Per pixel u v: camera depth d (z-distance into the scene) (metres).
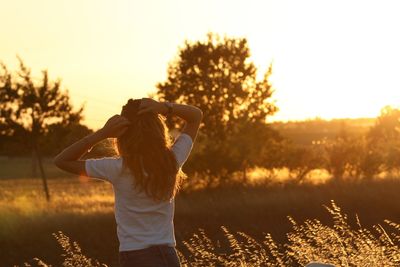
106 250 21.12
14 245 21.11
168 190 4.39
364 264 8.00
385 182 30.41
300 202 25.83
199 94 45.44
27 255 20.50
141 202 4.37
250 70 45.19
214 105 44.78
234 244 9.45
